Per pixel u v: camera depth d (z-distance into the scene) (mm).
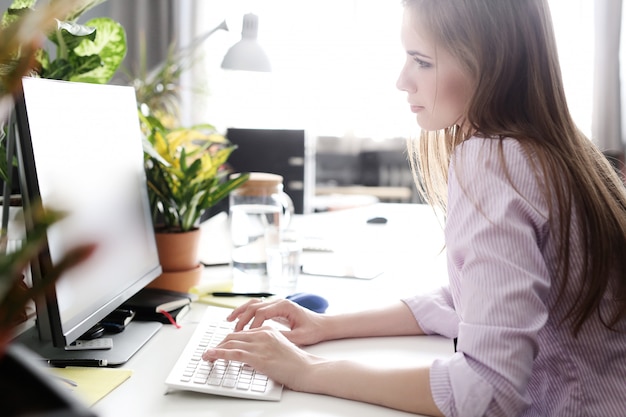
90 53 1371
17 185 1150
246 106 4188
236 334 983
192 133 1503
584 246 888
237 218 1502
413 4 976
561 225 865
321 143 4203
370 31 4086
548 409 907
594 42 3705
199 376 912
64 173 914
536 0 943
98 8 3867
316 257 1839
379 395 855
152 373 961
